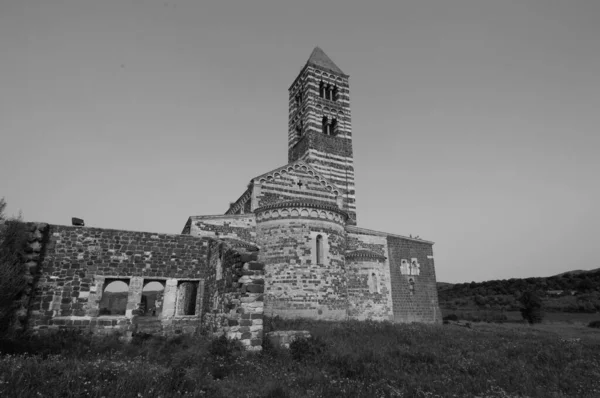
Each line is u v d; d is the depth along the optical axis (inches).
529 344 835.4
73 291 754.2
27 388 355.6
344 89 1963.6
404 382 501.0
